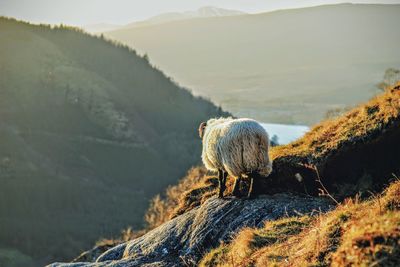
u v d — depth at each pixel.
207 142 13.02
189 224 12.96
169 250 12.62
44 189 141.12
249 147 11.65
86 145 182.25
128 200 146.75
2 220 122.44
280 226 10.05
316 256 7.40
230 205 12.52
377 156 11.82
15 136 170.00
